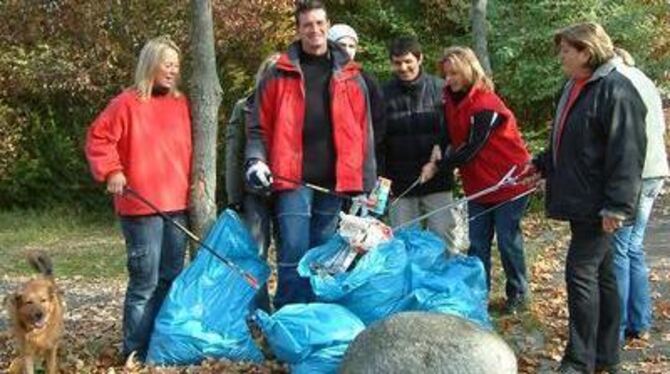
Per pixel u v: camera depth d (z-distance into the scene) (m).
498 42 14.48
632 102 5.25
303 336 5.36
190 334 5.81
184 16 14.16
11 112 15.04
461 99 6.77
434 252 5.99
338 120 5.96
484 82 6.75
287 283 6.07
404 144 6.95
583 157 5.36
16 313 5.71
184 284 5.96
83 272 10.60
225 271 5.99
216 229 6.07
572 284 5.51
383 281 5.59
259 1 14.09
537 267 9.64
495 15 14.45
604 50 5.36
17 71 14.74
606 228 5.30
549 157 5.86
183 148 6.01
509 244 7.00
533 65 14.45
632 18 14.63
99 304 8.54
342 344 5.36
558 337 6.64
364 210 6.04
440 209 6.59
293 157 5.93
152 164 5.86
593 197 5.36
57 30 14.60
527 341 6.46
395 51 6.86
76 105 15.28
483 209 7.02
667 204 14.06
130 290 6.02
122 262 11.23
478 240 7.10
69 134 15.30
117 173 5.71
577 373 5.52
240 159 6.25
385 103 6.66
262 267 6.13
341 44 6.45
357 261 5.71
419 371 4.59
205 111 6.30
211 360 5.84
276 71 5.98
